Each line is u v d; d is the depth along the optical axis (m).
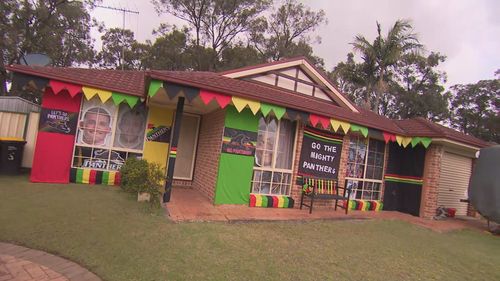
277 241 5.80
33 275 3.79
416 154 11.09
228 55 29.28
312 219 7.88
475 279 5.23
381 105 34.97
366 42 23.91
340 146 9.99
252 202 8.43
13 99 10.71
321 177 9.62
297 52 29.62
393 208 11.32
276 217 7.56
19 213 5.70
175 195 8.86
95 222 5.66
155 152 9.94
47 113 8.63
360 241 6.52
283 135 9.16
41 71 7.83
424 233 8.16
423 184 10.76
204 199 8.66
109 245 4.76
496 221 9.45
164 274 4.02
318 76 10.91
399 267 5.30
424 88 33.88
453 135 10.43
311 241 6.07
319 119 8.54
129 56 32.84
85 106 9.09
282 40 31.11
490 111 36.09
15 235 4.79
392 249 6.25
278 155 9.08
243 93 7.41
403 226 8.63
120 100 8.61
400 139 10.55
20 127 10.21
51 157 8.65
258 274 4.32
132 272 4.00
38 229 5.09
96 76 9.01
